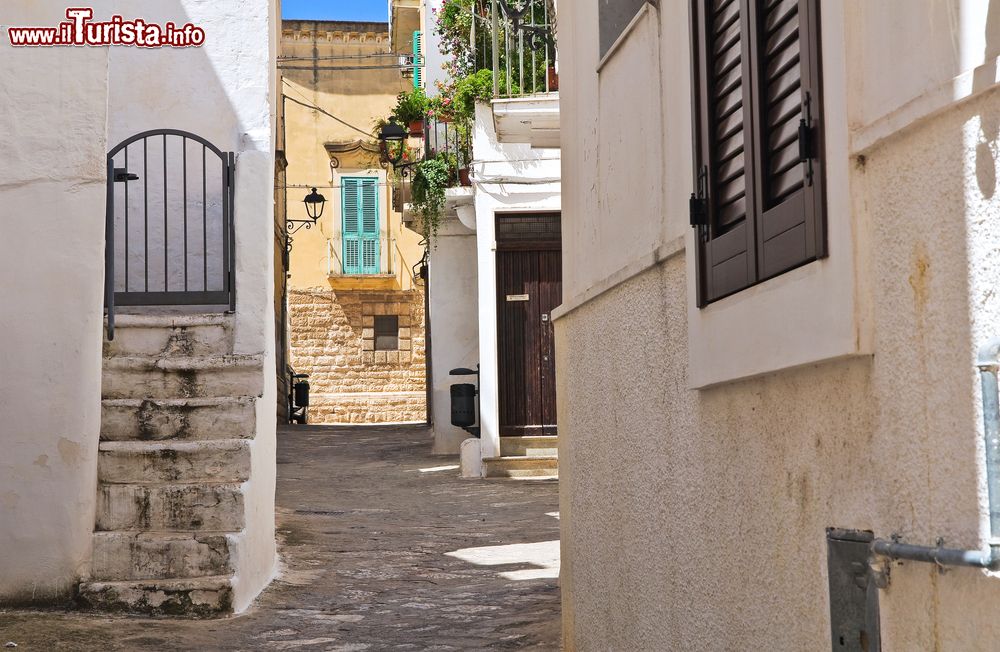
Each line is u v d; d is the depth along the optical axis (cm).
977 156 205
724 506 337
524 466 1306
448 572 746
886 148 239
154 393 688
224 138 857
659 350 399
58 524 574
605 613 464
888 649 240
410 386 3127
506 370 1347
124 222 860
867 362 249
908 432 231
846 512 259
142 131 855
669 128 396
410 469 1384
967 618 211
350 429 2077
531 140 1158
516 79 1295
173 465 630
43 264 579
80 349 579
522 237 1355
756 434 313
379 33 3166
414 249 3148
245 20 864
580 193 529
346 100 3148
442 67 1525
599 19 496
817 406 275
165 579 588
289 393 2592
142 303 746
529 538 885
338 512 1027
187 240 830
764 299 299
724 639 336
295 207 3123
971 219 207
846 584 256
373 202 3139
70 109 584
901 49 232
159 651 506
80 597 572
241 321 726
